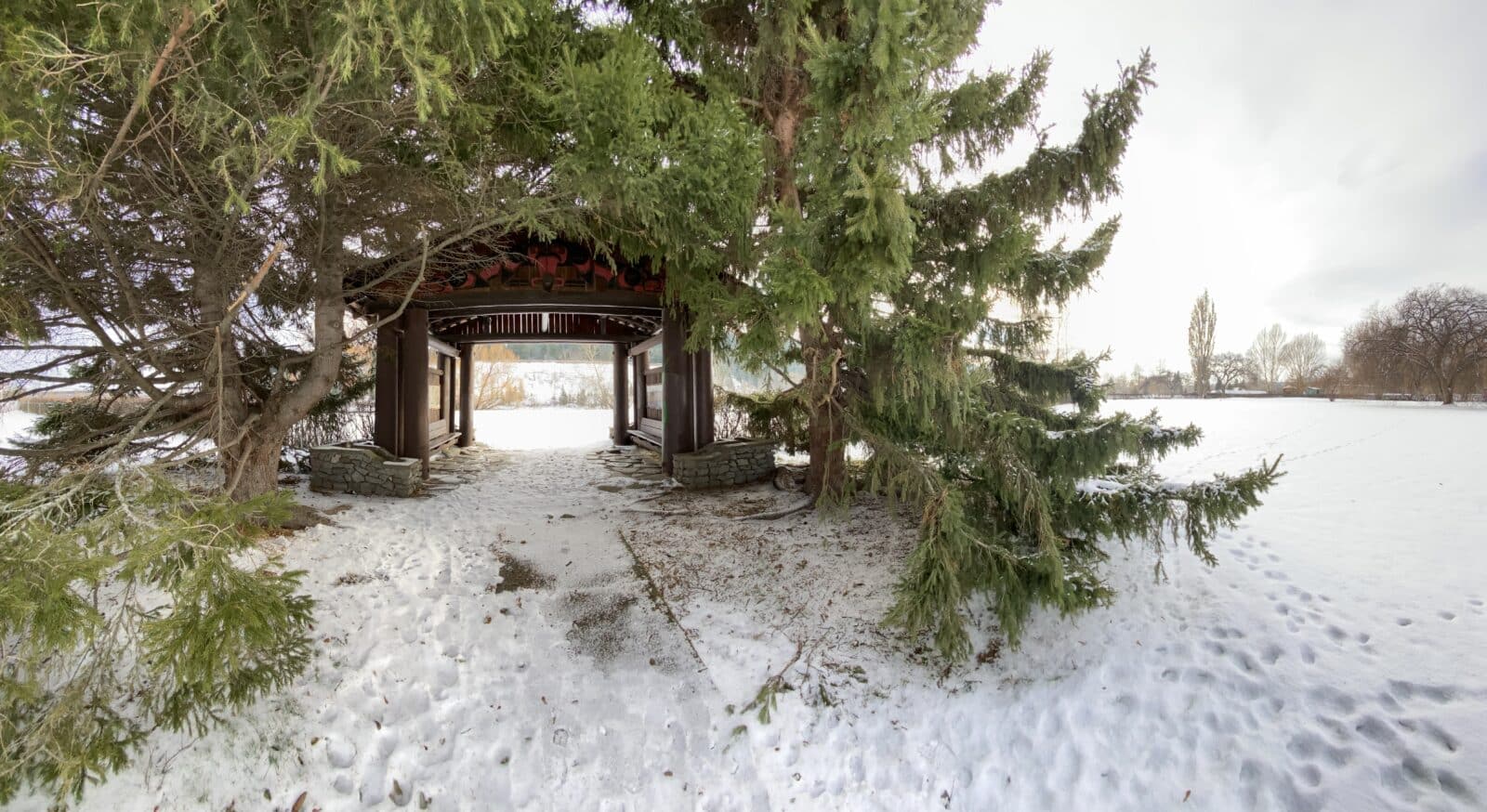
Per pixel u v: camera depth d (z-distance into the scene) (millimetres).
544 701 3213
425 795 2562
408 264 4715
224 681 2383
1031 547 3869
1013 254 3861
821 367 4676
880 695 3459
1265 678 3225
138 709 2408
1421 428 11961
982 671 3660
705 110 3391
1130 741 3000
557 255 7234
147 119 2652
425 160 3812
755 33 4992
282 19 2145
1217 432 12344
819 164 3398
